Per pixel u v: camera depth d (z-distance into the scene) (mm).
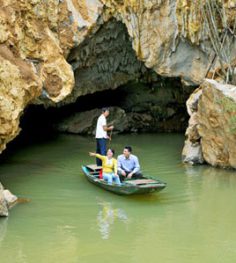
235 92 12281
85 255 7777
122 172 10891
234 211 9727
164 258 7684
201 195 10703
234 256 7750
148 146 16078
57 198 10484
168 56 14578
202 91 12789
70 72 12898
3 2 11898
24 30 12383
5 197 9906
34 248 8023
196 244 8180
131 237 8453
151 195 10703
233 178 12031
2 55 11242
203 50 14227
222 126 12461
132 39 14492
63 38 13844
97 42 15016
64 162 13750
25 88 11383
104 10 14250
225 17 13602
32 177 12133
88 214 9539
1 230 8727
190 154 13414
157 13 14250
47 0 13117
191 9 13898
